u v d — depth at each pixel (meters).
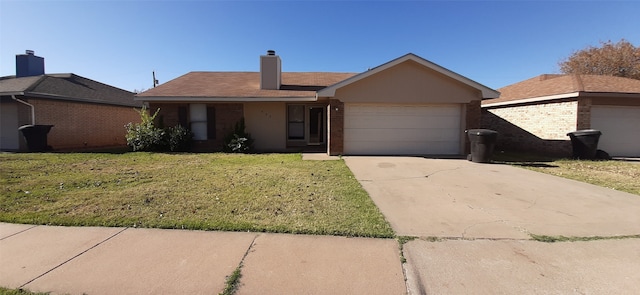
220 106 13.16
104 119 16.19
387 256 3.12
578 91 10.52
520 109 13.23
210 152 12.29
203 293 2.48
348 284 2.62
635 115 11.31
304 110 15.20
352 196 5.32
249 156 10.89
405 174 7.47
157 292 2.49
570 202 5.08
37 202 4.79
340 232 3.69
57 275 2.72
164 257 3.06
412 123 11.34
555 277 2.74
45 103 13.26
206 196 5.22
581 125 10.77
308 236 3.59
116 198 5.05
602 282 2.66
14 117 13.16
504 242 3.47
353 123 11.24
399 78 10.93
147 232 3.67
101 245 3.32
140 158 10.22
